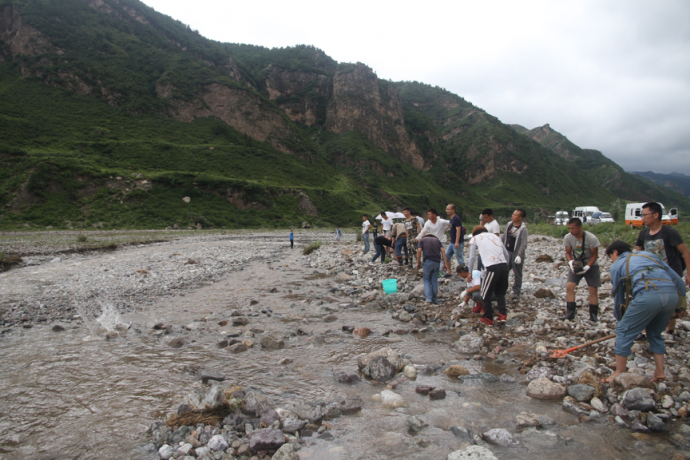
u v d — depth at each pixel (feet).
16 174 162.30
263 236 129.90
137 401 12.96
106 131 230.68
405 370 15.19
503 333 19.51
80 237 85.40
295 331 20.80
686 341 16.56
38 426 11.40
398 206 314.35
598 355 15.57
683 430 10.46
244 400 12.44
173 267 46.34
